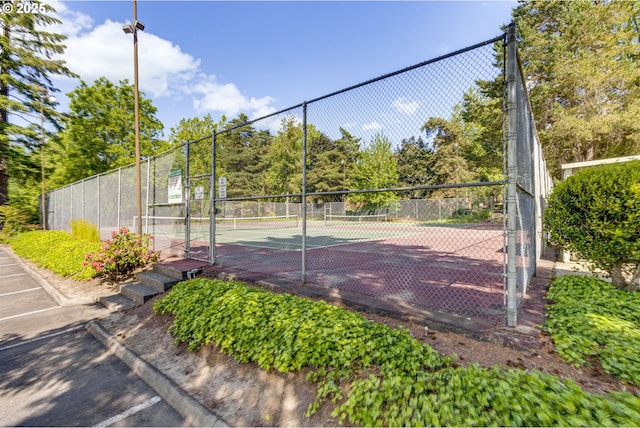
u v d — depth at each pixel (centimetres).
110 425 233
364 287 475
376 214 898
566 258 658
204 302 391
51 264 801
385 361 231
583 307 315
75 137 2186
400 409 186
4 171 1822
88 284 651
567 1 1880
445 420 168
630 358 219
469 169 1634
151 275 609
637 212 327
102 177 1168
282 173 687
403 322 323
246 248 1042
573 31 1870
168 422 237
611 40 1816
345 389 220
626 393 181
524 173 385
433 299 402
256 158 1050
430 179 411
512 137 274
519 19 1977
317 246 1114
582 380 208
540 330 273
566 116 1759
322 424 201
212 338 321
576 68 1734
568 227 391
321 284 489
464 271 612
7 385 294
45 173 2081
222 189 640
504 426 157
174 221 956
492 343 264
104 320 463
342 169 529
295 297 381
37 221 2103
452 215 1616
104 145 2292
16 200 2147
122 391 281
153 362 324
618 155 1902
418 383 200
